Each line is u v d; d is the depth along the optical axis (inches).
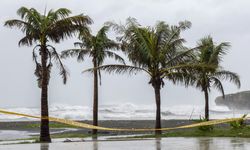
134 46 1320.1
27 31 1127.6
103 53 1503.4
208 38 1588.3
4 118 4222.4
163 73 1362.0
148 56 1304.1
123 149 731.4
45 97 1151.6
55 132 1882.4
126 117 4805.6
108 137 1298.0
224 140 931.3
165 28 1336.1
